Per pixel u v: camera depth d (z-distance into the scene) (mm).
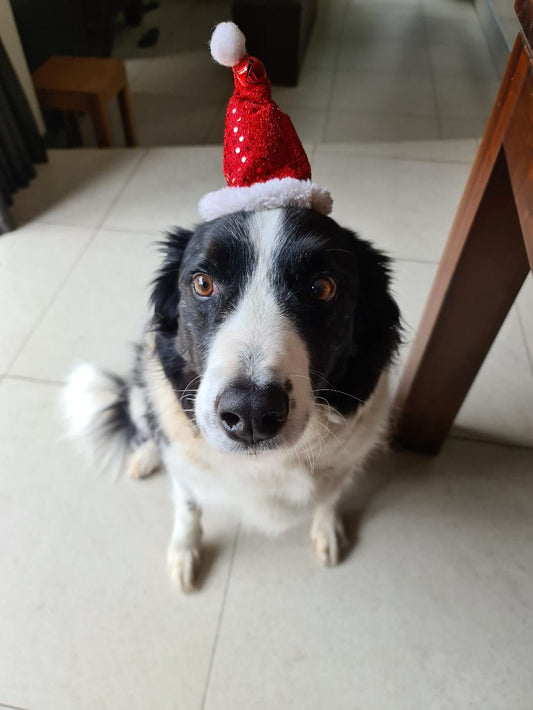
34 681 1246
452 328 1301
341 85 3848
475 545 1478
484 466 1640
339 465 1250
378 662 1284
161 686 1242
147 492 1573
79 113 3531
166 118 3557
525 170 828
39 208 2482
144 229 2383
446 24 4785
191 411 1070
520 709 1222
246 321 878
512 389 1803
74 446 1659
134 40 4309
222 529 1508
